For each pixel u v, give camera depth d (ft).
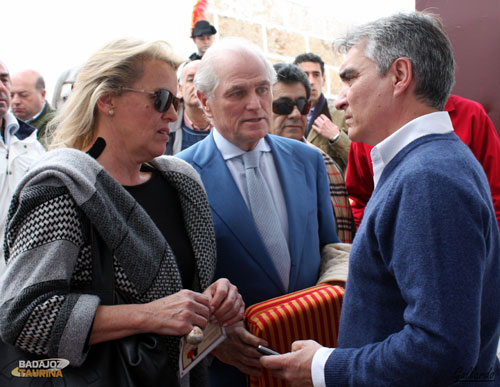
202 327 4.02
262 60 6.03
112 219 3.93
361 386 3.51
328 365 3.74
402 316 3.69
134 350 3.75
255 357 4.95
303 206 6.29
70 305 3.60
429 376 3.18
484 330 3.66
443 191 3.27
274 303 5.28
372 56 4.01
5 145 10.10
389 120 4.04
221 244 5.87
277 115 8.21
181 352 4.18
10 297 3.54
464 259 3.16
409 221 3.33
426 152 3.58
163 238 4.35
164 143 4.59
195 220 5.04
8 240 3.82
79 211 3.82
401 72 3.91
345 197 7.59
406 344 3.28
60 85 11.17
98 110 4.44
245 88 5.82
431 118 3.83
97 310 3.73
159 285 4.18
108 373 3.67
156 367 3.79
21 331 3.52
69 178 3.78
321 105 12.10
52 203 3.71
